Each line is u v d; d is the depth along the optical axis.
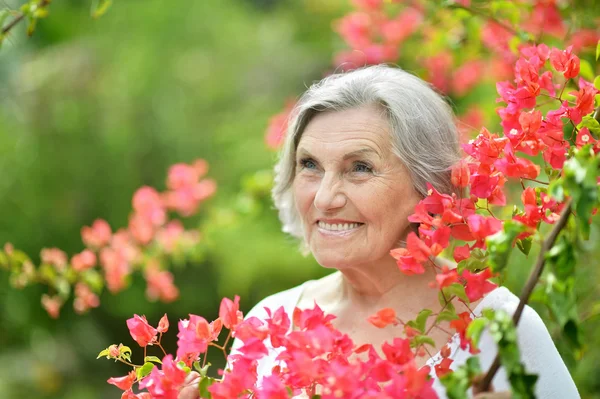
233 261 5.93
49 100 6.97
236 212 3.26
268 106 6.69
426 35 2.80
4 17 1.81
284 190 1.74
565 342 0.99
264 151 6.16
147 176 6.82
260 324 1.20
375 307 1.60
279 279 6.10
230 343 6.21
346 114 1.49
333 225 1.51
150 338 1.30
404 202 1.49
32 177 6.77
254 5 8.39
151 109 6.84
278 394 1.13
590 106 1.27
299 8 7.64
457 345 1.44
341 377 1.05
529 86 1.32
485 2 2.08
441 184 1.51
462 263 1.21
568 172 0.96
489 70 2.98
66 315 6.85
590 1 2.12
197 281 6.80
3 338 6.58
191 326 1.23
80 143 6.86
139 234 3.05
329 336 1.09
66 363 6.63
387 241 1.49
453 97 3.74
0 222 6.65
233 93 6.97
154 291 3.07
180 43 7.01
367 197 1.46
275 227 6.04
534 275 1.00
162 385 1.19
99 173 6.81
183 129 6.76
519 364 0.94
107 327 7.10
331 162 1.48
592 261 2.24
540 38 2.03
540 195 1.28
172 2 7.10
